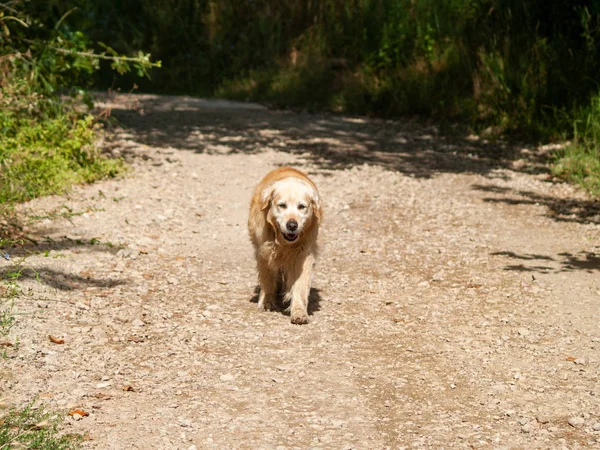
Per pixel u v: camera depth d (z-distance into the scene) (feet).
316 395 16.84
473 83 62.59
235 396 16.57
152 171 40.24
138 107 64.08
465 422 15.74
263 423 15.39
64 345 18.37
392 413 16.08
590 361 19.02
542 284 25.36
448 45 68.13
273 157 46.11
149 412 15.53
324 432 15.12
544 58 58.49
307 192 21.08
